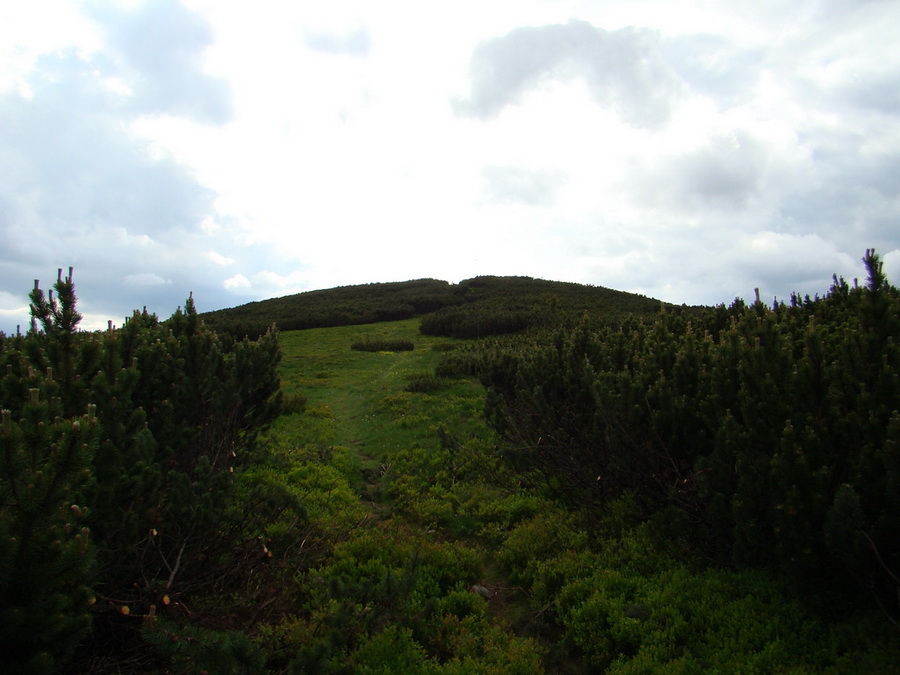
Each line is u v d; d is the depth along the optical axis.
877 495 4.02
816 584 4.30
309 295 69.88
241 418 9.66
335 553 6.50
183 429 6.70
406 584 5.06
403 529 7.67
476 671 4.38
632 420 6.56
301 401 17.97
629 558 5.96
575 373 9.27
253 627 4.77
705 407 5.81
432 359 29.45
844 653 3.83
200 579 5.06
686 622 4.56
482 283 67.94
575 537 6.71
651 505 6.73
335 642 4.19
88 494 4.14
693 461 6.04
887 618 4.03
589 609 5.02
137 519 4.38
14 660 2.97
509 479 9.52
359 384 23.72
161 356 7.11
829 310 8.36
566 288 60.94
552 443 8.62
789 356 5.16
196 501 4.98
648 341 8.48
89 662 3.94
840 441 4.43
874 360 4.54
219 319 50.81
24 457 3.21
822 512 4.17
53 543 3.04
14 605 3.00
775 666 3.81
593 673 4.55
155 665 4.11
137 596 4.43
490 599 6.00
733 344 5.79
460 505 8.73
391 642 4.62
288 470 10.29
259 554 5.51
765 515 4.72
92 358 5.52
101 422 4.85
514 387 11.88
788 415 4.76
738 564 5.09
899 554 3.81
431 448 12.30
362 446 13.59
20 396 4.98
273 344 10.81
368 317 52.03
